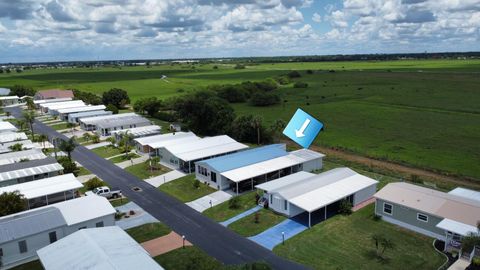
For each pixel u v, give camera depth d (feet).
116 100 473.67
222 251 129.80
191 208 167.53
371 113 396.37
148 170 220.84
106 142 293.43
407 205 142.51
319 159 219.00
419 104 438.40
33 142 290.35
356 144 275.80
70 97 518.37
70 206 147.54
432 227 136.56
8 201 150.30
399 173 209.46
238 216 157.99
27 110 463.01
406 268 116.98
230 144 247.29
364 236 138.41
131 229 147.33
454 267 116.06
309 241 135.54
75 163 224.12
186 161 211.61
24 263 126.31
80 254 107.24
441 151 252.21
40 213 138.21
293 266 119.85
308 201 151.12
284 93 567.59
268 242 135.64
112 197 179.93
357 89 586.86
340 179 173.99
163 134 286.66
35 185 177.78
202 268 109.50
